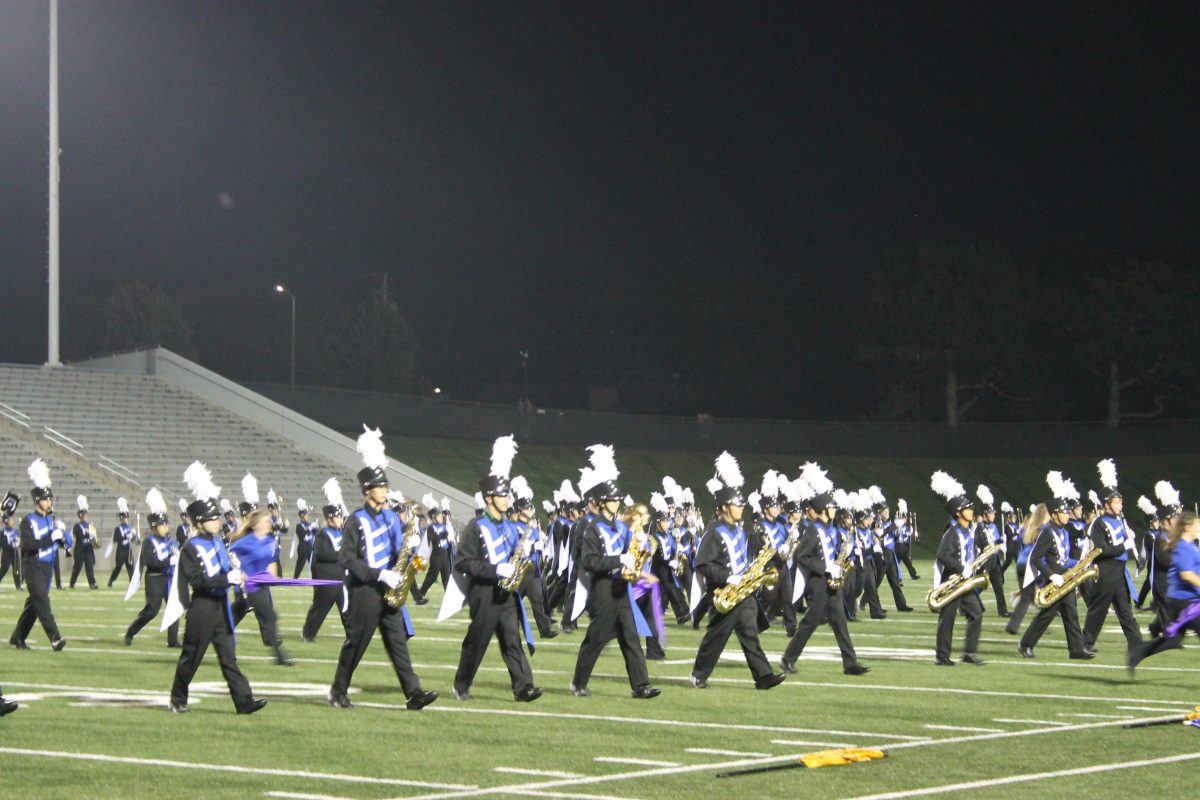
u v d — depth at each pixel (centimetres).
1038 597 1605
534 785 845
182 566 1143
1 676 1434
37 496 1719
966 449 7250
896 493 6569
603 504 1271
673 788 832
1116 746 983
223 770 898
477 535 1212
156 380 5278
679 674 1463
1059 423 7356
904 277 8394
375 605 1166
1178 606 1280
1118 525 1630
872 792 815
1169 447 7150
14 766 912
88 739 1023
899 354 8294
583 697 1263
